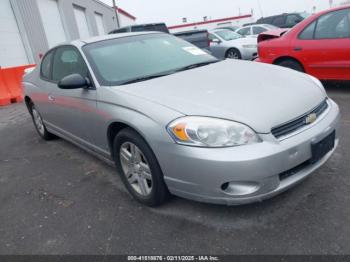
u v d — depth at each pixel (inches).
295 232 92.5
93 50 135.9
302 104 99.3
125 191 127.3
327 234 90.2
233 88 105.3
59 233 106.1
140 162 109.5
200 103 96.0
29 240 104.7
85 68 130.6
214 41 460.4
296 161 92.0
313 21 218.1
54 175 150.9
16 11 475.2
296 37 225.6
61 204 124.2
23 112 296.0
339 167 122.8
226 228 97.7
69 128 154.6
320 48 212.8
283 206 104.1
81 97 129.2
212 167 87.0
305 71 225.0
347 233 89.7
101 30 1005.2
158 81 117.2
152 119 97.0
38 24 537.3
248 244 90.5
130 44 143.5
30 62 498.3
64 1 674.8
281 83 109.9
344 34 204.1
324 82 257.0
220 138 87.6
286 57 233.3
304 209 101.5
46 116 178.5
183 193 97.7
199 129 88.6
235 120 88.9
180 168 93.0
